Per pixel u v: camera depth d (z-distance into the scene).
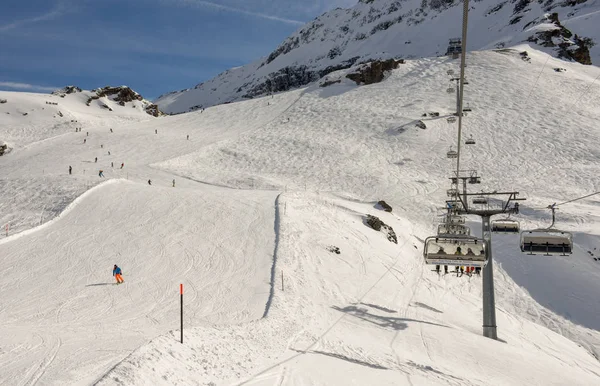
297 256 30.06
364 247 35.44
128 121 133.75
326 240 34.38
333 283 27.14
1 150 82.12
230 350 14.27
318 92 113.44
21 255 30.09
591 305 31.27
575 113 82.06
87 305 21.61
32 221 41.38
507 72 104.06
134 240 32.84
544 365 18.97
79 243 32.47
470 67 109.81
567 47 128.88
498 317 28.02
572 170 61.62
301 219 37.97
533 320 30.44
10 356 14.20
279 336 17.22
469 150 72.44
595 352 26.59
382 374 14.81
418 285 30.64
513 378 16.73
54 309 21.02
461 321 25.00
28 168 69.12
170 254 30.02
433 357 17.59
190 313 20.48
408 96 98.62
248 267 27.73
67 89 149.00
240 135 88.50
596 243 38.69
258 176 65.69
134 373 10.64
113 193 45.25
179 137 91.19
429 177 64.44
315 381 13.21
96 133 94.50
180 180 62.81
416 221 51.53
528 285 35.00
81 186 51.38
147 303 21.92
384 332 20.16
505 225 22.55
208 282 25.16
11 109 122.38
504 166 65.50
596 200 51.28
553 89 94.25
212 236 33.66
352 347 17.30
